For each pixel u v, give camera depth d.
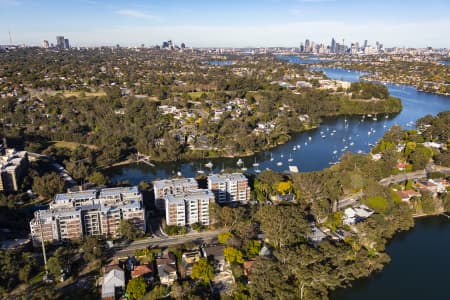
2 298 186.38
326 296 192.50
